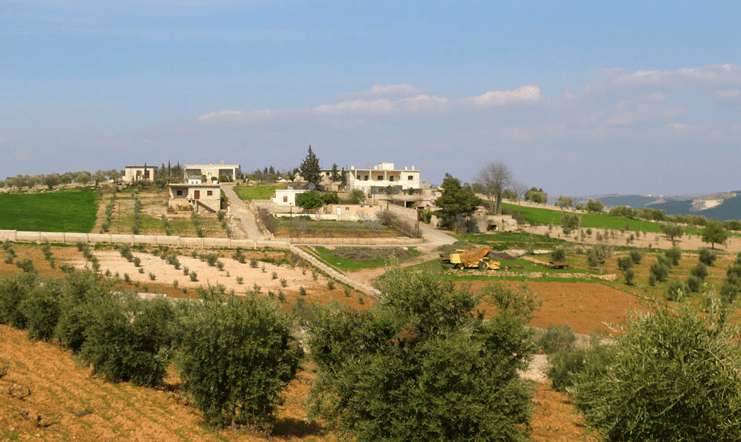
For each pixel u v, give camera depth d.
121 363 25.56
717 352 15.52
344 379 18.41
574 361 32.53
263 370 21.38
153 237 83.00
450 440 16.66
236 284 63.94
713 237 113.56
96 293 30.14
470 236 106.88
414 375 17.70
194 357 21.30
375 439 17.30
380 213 113.56
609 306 61.94
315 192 120.12
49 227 90.31
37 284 36.16
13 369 24.38
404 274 20.00
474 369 17.58
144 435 19.62
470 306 19.06
